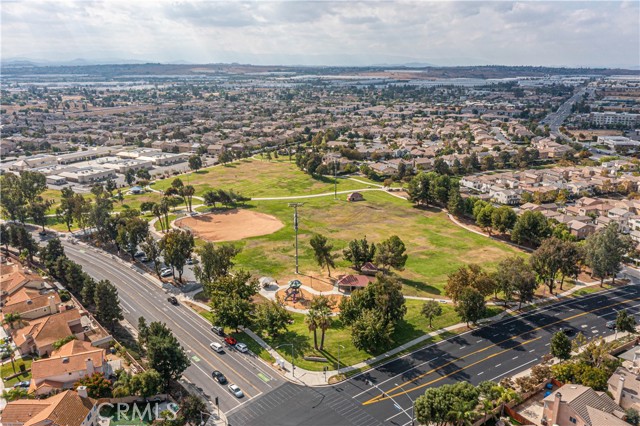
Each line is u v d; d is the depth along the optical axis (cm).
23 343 12938
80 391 10312
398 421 10400
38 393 10894
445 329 14288
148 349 11350
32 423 9300
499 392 10919
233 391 11294
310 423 10325
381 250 17762
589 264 17538
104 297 13825
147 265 19488
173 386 11538
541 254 16888
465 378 11944
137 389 10856
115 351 13062
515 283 15225
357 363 12512
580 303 16100
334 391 11406
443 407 9662
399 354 12938
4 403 10788
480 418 10412
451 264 19375
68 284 17162
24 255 19388
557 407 9938
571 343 12850
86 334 13838
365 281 16900
